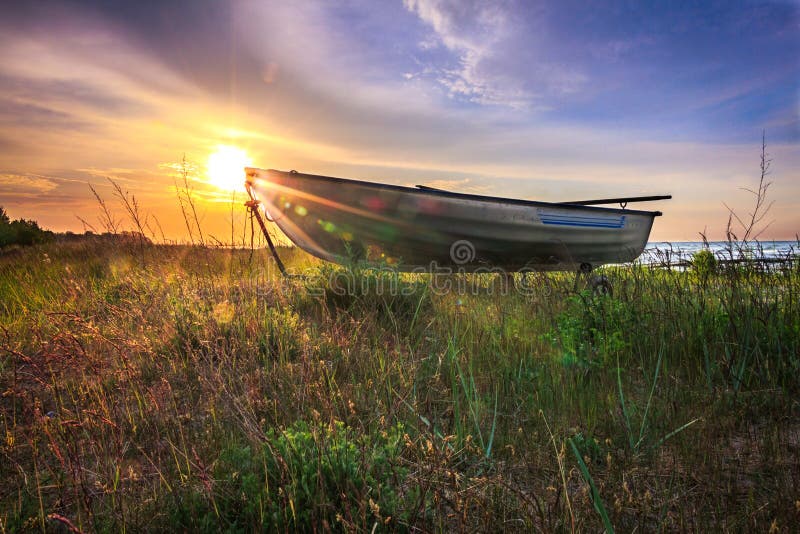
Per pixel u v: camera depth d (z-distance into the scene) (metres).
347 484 1.68
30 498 1.93
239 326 3.62
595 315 3.69
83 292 4.93
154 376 3.15
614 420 2.49
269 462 1.93
